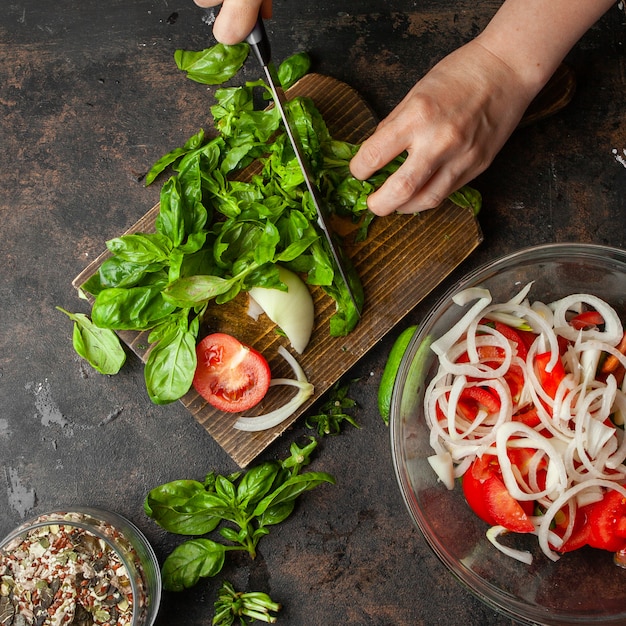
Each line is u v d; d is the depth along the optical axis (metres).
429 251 0.96
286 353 0.96
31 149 1.00
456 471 0.91
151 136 1.00
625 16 1.00
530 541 0.92
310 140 0.93
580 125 0.99
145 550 0.95
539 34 0.89
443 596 0.96
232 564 0.96
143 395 0.98
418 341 0.89
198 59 0.95
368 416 0.98
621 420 0.90
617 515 0.88
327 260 0.92
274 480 0.95
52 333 0.99
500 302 0.93
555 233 0.99
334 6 1.01
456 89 0.89
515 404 0.90
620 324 0.90
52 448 0.98
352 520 0.97
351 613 0.96
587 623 0.91
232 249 0.93
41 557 0.93
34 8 1.01
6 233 1.00
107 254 0.97
